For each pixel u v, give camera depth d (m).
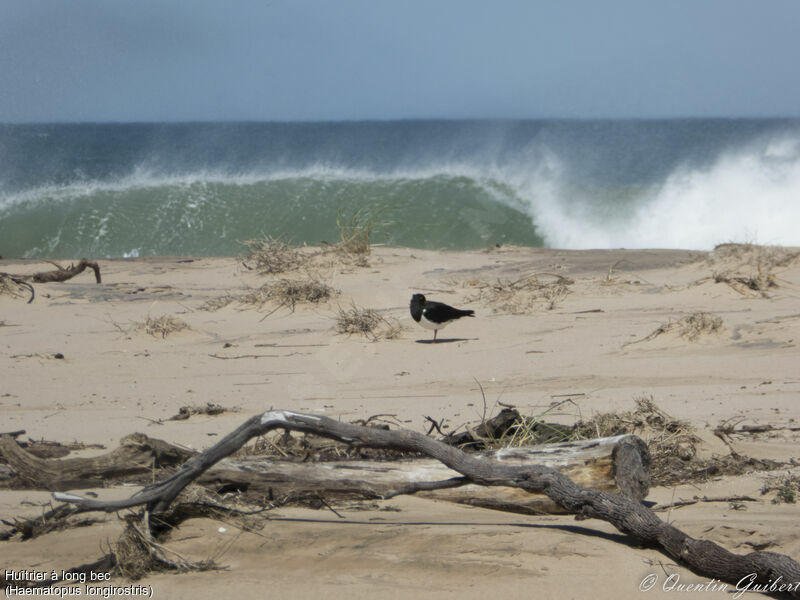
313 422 20.48
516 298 59.78
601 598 15.77
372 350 46.72
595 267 74.06
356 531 19.00
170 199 120.88
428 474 21.31
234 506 20.62
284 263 75.31
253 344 48.84
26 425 31.53
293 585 16.59
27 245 108.69
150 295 65.88
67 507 20.31
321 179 129.00
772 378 36.19
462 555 17.55
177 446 24.97
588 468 20.97
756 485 22.81
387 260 79.31
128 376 41.59
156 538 18.98
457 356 44.56
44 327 54.28
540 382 37.91
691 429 27.08
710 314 47.94
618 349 44.16
